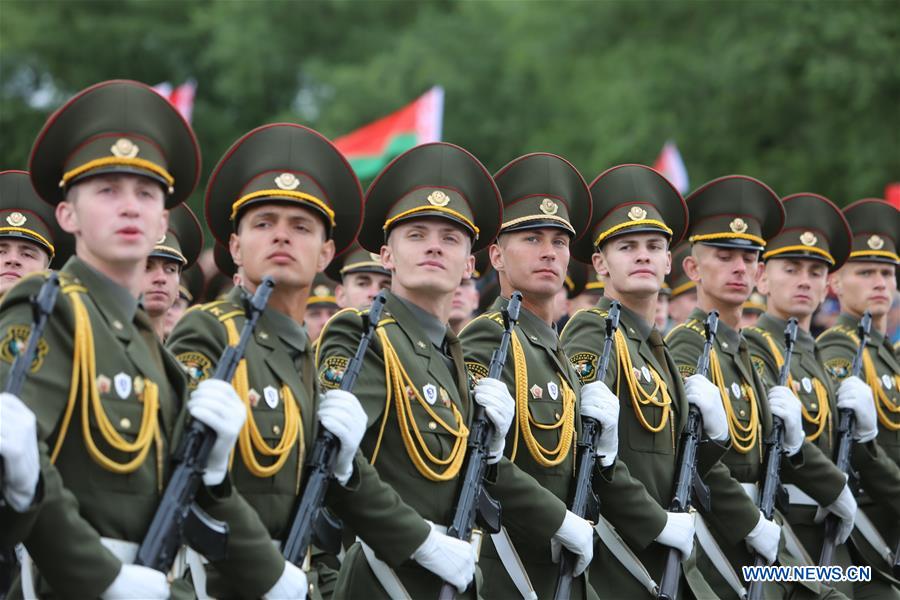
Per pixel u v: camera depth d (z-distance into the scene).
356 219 14.45
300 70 77.19
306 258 13.70
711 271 19.72
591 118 65.94
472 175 15.52
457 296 21.80
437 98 34.84
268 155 13.86
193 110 73.06
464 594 14.73
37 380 11.37
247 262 13.69
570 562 15.72
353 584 14.55
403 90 72.38
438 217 15.03
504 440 15.36
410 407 14.48
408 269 15.02
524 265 16.64
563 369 16.45
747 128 57.97
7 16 72.31
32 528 11.06
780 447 19.47
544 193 16.84
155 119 12.28
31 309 11.36
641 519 16.53
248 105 77.06
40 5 73.31
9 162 68.50
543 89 71.56
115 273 12.09
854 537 22.02
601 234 17.97
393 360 14.51
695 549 18.56
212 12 77.25
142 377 11.95
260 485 13.11
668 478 17.50
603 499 16.62
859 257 23.58
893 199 36.12
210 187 14.12
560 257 16.78
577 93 68.06
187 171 12.71
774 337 21.58
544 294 16.67
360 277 21.17
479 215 15.63
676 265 24.17
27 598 12.08
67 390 11.51
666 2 60.94
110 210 11.93
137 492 11.83
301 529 13.01
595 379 16.70
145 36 75.44
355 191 14.34
